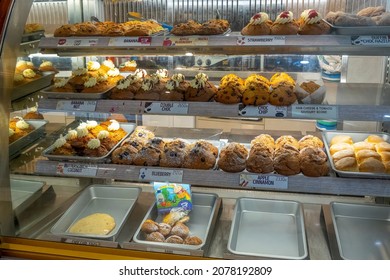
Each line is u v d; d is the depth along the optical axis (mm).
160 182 1887
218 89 1840
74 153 1963
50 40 1895
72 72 2102
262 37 1711
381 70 1960
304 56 2006
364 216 1926
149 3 2131
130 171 1827
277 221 1950
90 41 1846
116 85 1934
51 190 2129
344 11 1928
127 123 2291
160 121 2275
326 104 1698
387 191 1628
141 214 2029
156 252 1699
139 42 1800
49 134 2195
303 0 1970
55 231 1868
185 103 1793
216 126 2211
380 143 1864
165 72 2107
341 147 1847
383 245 1744
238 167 1743
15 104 2061
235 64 2076
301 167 1704
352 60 1967
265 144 1851
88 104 1870
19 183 1952
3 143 1799
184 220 1938
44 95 1982
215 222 1934
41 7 2125
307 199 2039
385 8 1859
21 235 1848
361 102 1717
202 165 1789
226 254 1663
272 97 1719
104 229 1897
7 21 1677
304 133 2100
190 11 2096
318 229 1881
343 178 1673
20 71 2051
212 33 1788
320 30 1685
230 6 2043
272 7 2006
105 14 2178
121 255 1705
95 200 2178
